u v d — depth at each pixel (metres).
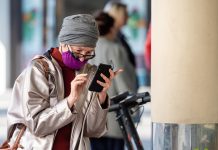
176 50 5.59
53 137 4.81
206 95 5.58
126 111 6.30
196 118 5.60
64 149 4.85
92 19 4.85
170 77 5.62
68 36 4.80
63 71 4.92
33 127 4.75
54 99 4.86
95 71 5.04
